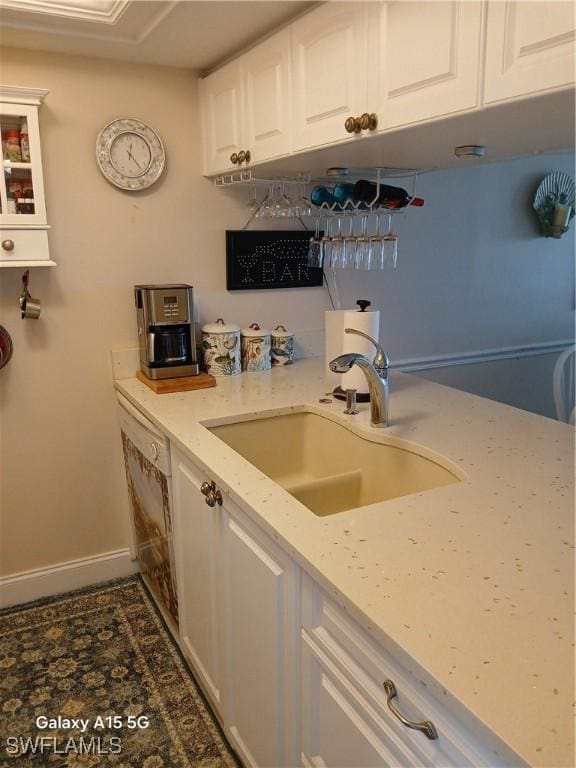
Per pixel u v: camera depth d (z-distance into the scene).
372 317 1.85
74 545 2.39
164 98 2.19
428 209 2.82
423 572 0.96
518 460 1.43
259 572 1.26
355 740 1.00
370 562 0.99
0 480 2.20
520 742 0.65
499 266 3.12
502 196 3.03
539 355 3.42
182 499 1.73
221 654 1.59
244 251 2.42
